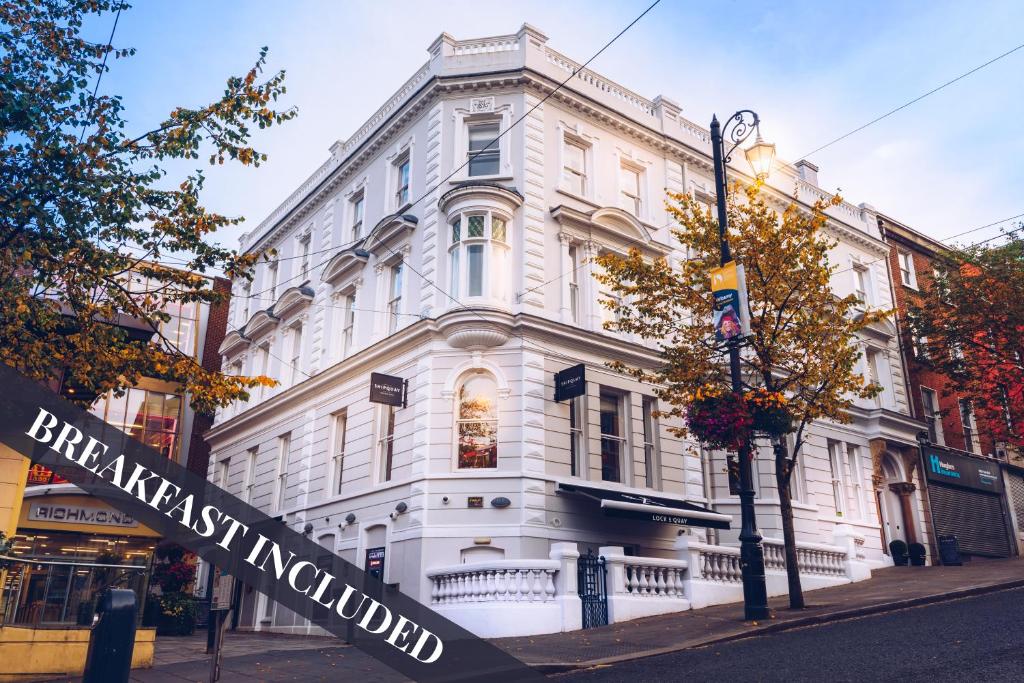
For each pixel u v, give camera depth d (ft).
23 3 35.65
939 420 94.68
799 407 51.29
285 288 90.38
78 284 38.11
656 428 66.69
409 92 74.33
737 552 56.65
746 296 45.27
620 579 49.57
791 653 31.71
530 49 68.18
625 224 69.72
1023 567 65.41
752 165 51.24
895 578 63.31
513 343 59.93
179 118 36.68
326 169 88.89
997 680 23.93
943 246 105.81
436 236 64.54
